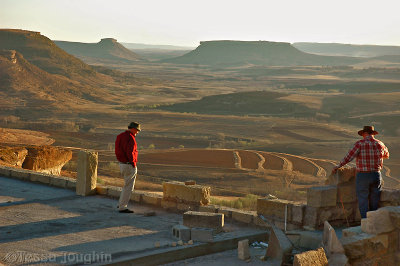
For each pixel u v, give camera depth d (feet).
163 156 262.67
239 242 24.00
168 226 28.73
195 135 427.33
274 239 24.20
